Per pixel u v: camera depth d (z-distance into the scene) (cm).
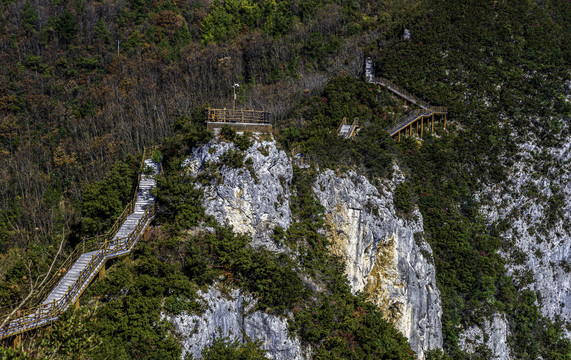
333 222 5481
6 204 7212
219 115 4912
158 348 3519
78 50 10650
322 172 5550
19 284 3806
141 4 12106
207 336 3819
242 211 4509
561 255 8138
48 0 12056
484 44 10000
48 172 7994
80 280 3631
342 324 4675
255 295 4234
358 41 10681
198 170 4653
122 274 3734
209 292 3991
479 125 8756
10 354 2561
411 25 10531
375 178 6172
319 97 8131
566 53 10100
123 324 3475
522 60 9762
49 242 6206
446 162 8106
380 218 5812
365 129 7419
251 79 9825
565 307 7994
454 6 10956
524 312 7406
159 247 4075
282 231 4662
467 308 6906
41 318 3300
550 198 8319
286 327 4238
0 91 9481
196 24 11925
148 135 7962
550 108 9012
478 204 8000
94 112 9131
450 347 6562
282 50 10388
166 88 9238
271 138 4894
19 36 10894
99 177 7500
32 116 9194
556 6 11931
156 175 4622
